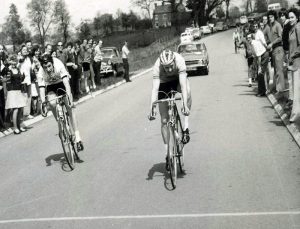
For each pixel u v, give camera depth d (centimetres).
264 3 13625
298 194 645
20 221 621
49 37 10244
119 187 741
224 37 7269
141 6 10912
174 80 781
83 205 667
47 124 1492
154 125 1271
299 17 1084
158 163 876
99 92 2247
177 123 778
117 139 1124
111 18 12338
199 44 2681
